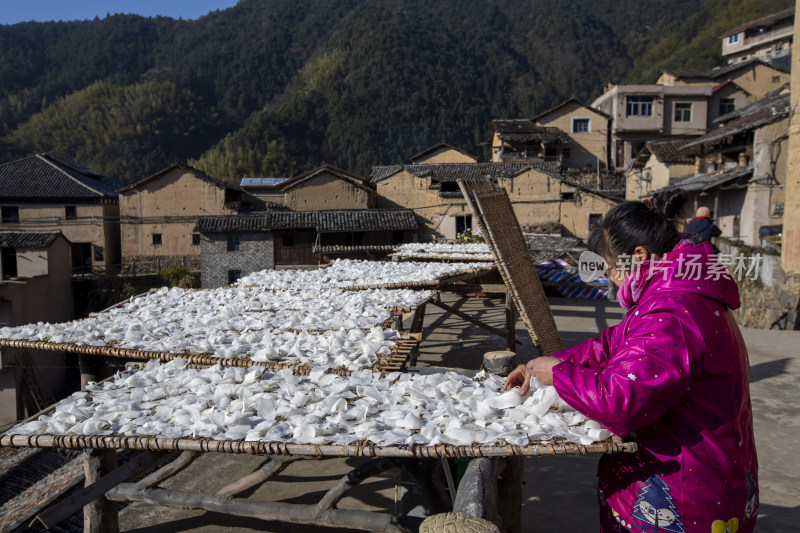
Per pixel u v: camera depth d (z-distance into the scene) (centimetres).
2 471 630
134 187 3184
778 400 517
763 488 354
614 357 156
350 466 400
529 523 316
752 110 2189
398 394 233
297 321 422
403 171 3212
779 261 1328
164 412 217
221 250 2836
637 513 159
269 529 321
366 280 635
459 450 173
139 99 10306
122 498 269
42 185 3152
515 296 502
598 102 4269
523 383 209
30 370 1675
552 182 3009
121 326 410
